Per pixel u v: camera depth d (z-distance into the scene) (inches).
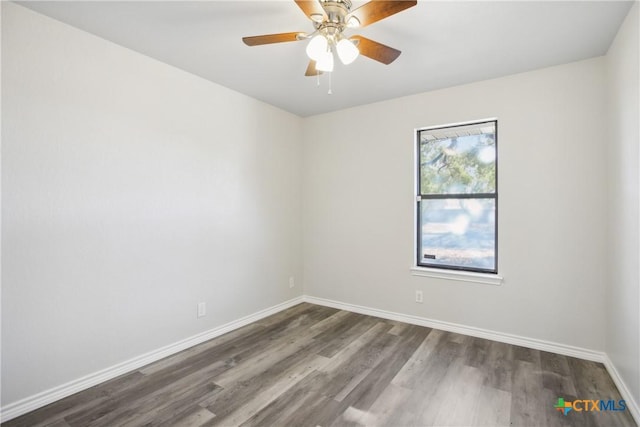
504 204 115.0
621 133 84.0
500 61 102.9
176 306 109.0
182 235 110.8
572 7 74.9
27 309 76.8
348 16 65.2
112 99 92.0
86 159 86.7
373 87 125.2
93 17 79.8
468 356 104.9
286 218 156.2
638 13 70.4
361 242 147.9
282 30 86.4
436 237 133.2
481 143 123.8
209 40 91.0
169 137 106.5
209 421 73.6
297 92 131.1
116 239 93.2
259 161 140.9
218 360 103.0
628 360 79.0
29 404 76.8
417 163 135.9
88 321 87.4
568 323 105.1
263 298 143.6
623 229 83.0
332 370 96.4
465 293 123.1
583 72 102.3
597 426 71.7
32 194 77.5
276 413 76.4
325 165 158.6
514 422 73.2
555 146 106.5
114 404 79.8
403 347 112.0
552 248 107.3
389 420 73.9
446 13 77.2
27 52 76.3
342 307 154.3
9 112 73.9
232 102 128.2
